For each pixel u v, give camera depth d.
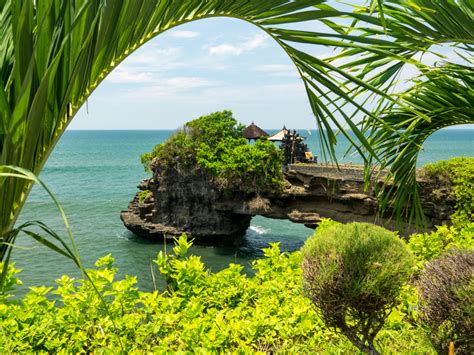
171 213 33.34
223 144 30.84
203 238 32.56
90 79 2.15
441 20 3.55
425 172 22.83
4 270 1.83
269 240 35.69
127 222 33.91
